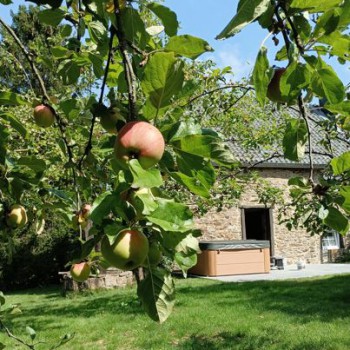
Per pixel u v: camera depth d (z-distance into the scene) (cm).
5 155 228
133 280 1218
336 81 115
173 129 118
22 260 1403
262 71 106
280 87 119
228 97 602
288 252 1716
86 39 240
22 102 218
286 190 1691
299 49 116
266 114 802
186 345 603
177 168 122
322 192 152
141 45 166
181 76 112
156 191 122
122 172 110
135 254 113
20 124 226
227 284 1173
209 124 659
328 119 443
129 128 112
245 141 758
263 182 850
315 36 116
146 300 120
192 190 123
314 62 116
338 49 116
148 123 115
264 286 1092
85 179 235
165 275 122
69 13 200
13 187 238
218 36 98
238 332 645
